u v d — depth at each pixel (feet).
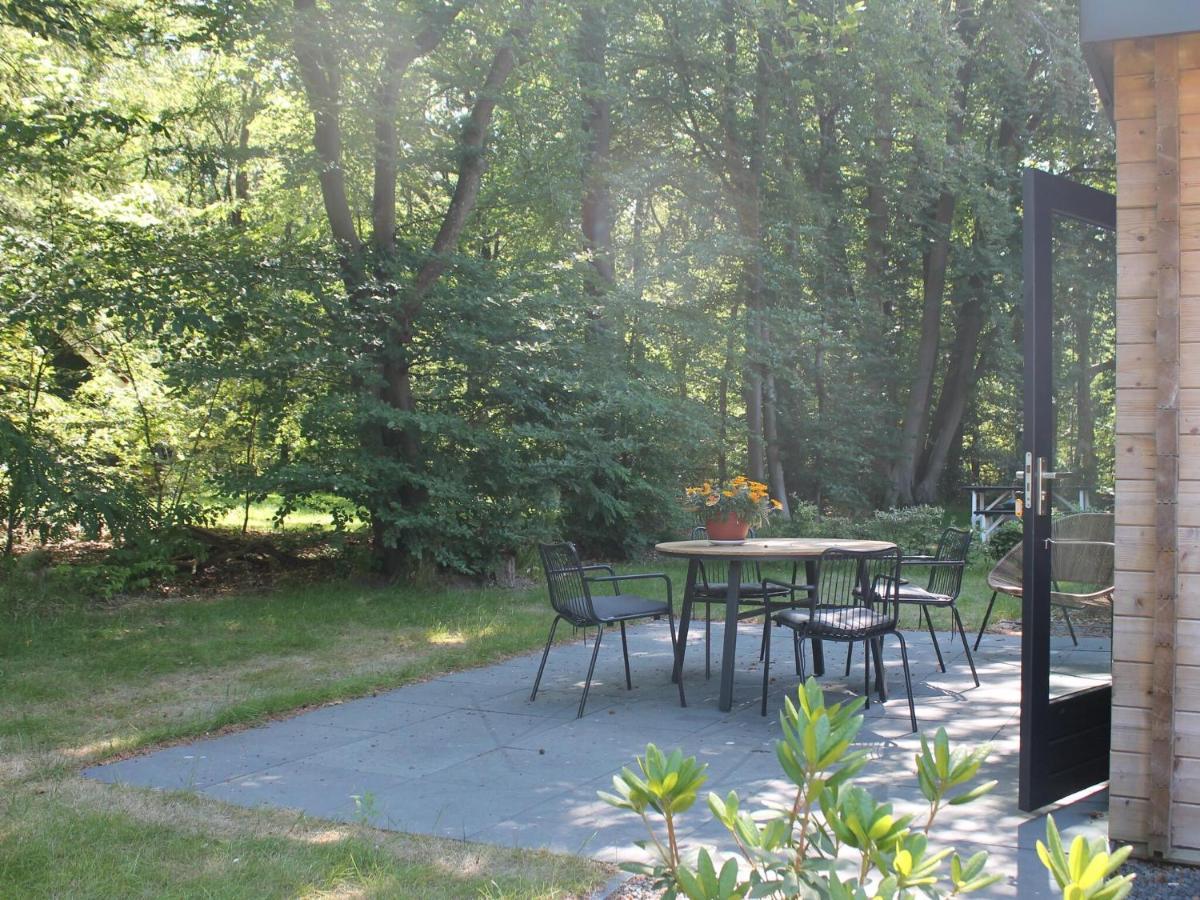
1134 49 10.28
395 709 17.72
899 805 12.12
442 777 13.55
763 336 47.55
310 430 31.12
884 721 16.49
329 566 35.76
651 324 42.06
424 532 32.48
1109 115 12.35
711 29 45.34
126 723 16.63
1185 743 10.03
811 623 16.24
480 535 33.81
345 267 31.99
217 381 31.19
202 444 33.91
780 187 49.21
